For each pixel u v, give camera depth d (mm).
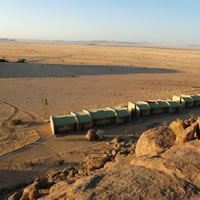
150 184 9414
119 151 22016
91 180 9914
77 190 9414
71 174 18203
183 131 14312
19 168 25750
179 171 9898
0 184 22906
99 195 9008
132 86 67000
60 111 45000
